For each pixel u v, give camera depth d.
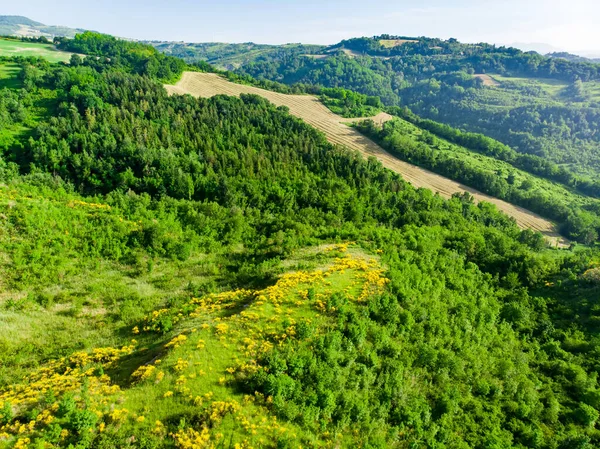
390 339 36.28
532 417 33.97
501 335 45.03
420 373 34.56
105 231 55.75
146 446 21.61
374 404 29.69
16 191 60.00
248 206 81.94
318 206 85.44
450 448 29.03
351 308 37.53
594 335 46.12
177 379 26.47
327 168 102.75
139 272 51.59
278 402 25.58
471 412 33.03
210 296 44.56
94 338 38.53
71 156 79.06
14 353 35.12
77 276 47.78
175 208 69.31
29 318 39.72
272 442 23.42
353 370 31.33
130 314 43.03
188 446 21.69
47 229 51.59
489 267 62.50
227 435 23.05
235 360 28.89
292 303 37.16
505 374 38.03
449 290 48.25
